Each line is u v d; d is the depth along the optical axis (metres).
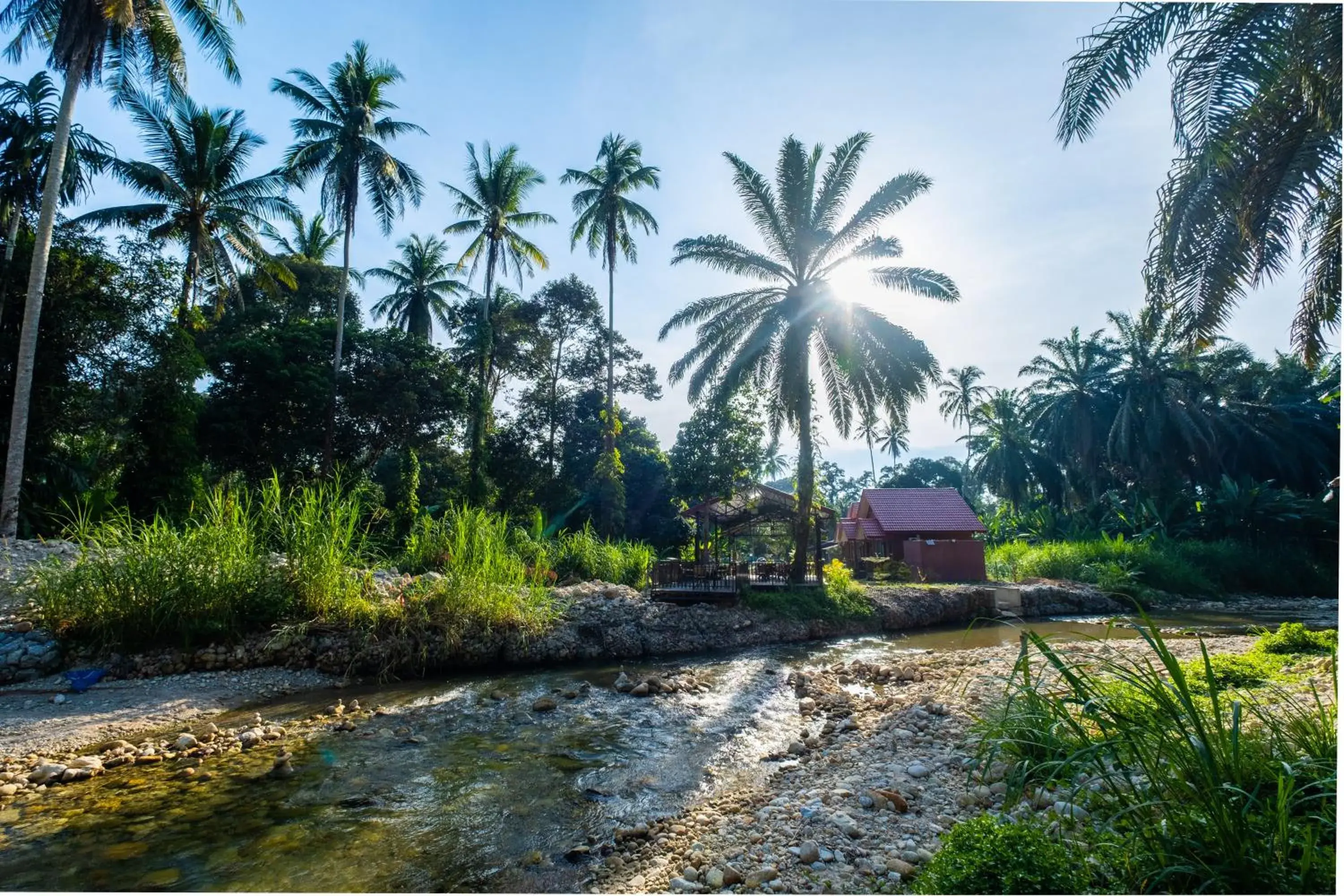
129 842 5.44
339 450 27.62
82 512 15.68
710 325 21.59
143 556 10.89
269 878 4.88
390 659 11.59
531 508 34.06
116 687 9.68
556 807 6.22
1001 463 47.47
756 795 6.15
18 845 5.36
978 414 55.47
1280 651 10.12
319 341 26.06
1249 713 5.18
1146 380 39.78
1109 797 4.16
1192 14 7.36
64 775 6.77
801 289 20.80
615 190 31.70
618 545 23.33
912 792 5.60
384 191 26.48
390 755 7.70
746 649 15.56
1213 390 40.19
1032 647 14.78
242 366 24.25
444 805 6.29
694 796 6.48
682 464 35.31
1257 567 32.19
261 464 25.48
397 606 12.27
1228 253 8.12
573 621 14.45
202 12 17.89
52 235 17.67
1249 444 38.94
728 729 8.84
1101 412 42.06
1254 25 6.92
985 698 8.81
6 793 6.34
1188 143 7.51
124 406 17.72
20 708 8.67
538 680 11.71
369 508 21.33
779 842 4.89
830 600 19.12
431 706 9.84
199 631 10.76
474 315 37.06
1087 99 7.98
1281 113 7.41
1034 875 3.08
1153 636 3.65
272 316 29.97
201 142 23.61
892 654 14.66
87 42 15.77
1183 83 7.40
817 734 8.46
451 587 12.81
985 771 5.41
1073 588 25.61
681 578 18.28
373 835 5.62
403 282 34.50
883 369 19.94
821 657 14.55
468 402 30.05
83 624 10.27
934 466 70.62
